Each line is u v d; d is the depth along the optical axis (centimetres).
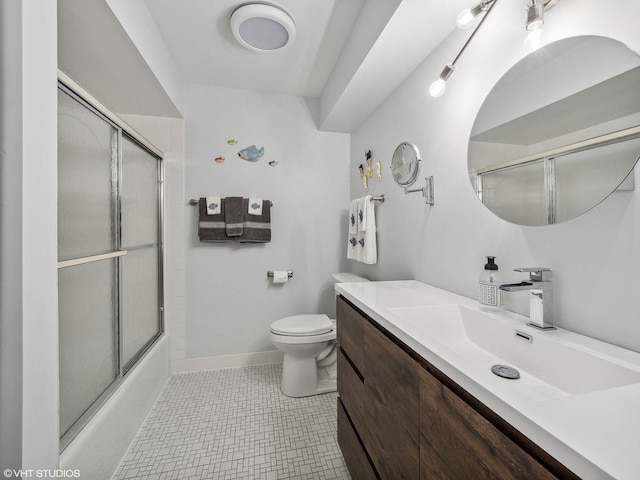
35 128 64
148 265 200
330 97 221
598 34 74
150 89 182
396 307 103
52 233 69
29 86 63
